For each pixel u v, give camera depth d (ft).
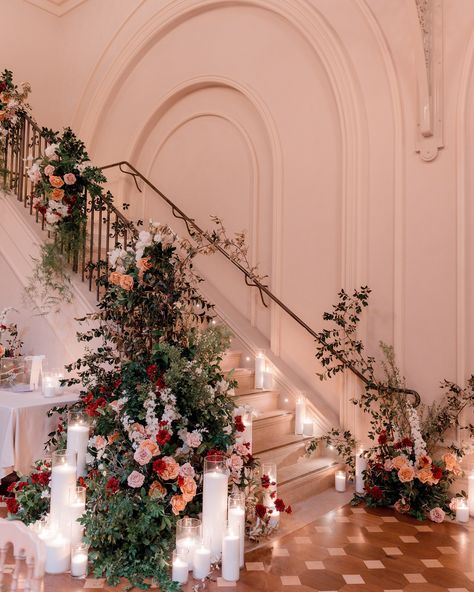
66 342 14.89
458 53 13.83
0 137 18.45
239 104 19.36
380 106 15.23
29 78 23.82
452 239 13.75
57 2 24.62
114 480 9.84
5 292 16.72
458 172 13.67
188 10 20.33
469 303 13.46
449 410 13.56
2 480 13.26
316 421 15.74
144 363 11.64
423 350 14.12
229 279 19.16
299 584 9.19
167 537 9.96
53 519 9.62
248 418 12.14
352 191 15.56
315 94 16.94
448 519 12.48
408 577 9.55
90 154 23.52
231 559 9.27
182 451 10.81
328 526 11.87
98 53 23.45
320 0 16.62
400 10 14.94
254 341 17.43
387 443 14.02
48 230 15.80
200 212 20.30
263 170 18.45
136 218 22.27
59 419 12.67
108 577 9.02
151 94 21.99
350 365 14.90
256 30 18.67
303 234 16.97
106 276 13.78
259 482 11.65
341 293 15.06
